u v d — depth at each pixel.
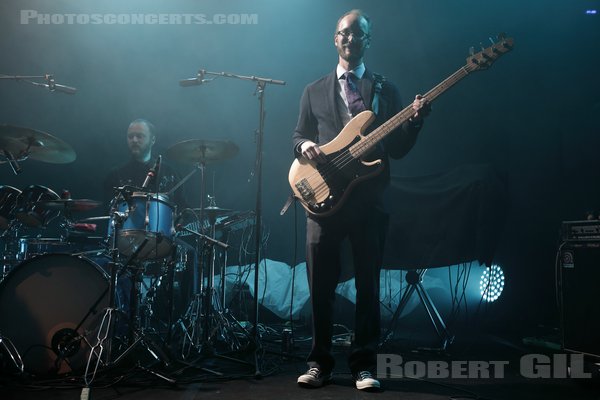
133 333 2.85
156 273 3.56
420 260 3.77
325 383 2.49
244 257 5.23
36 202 3.04
